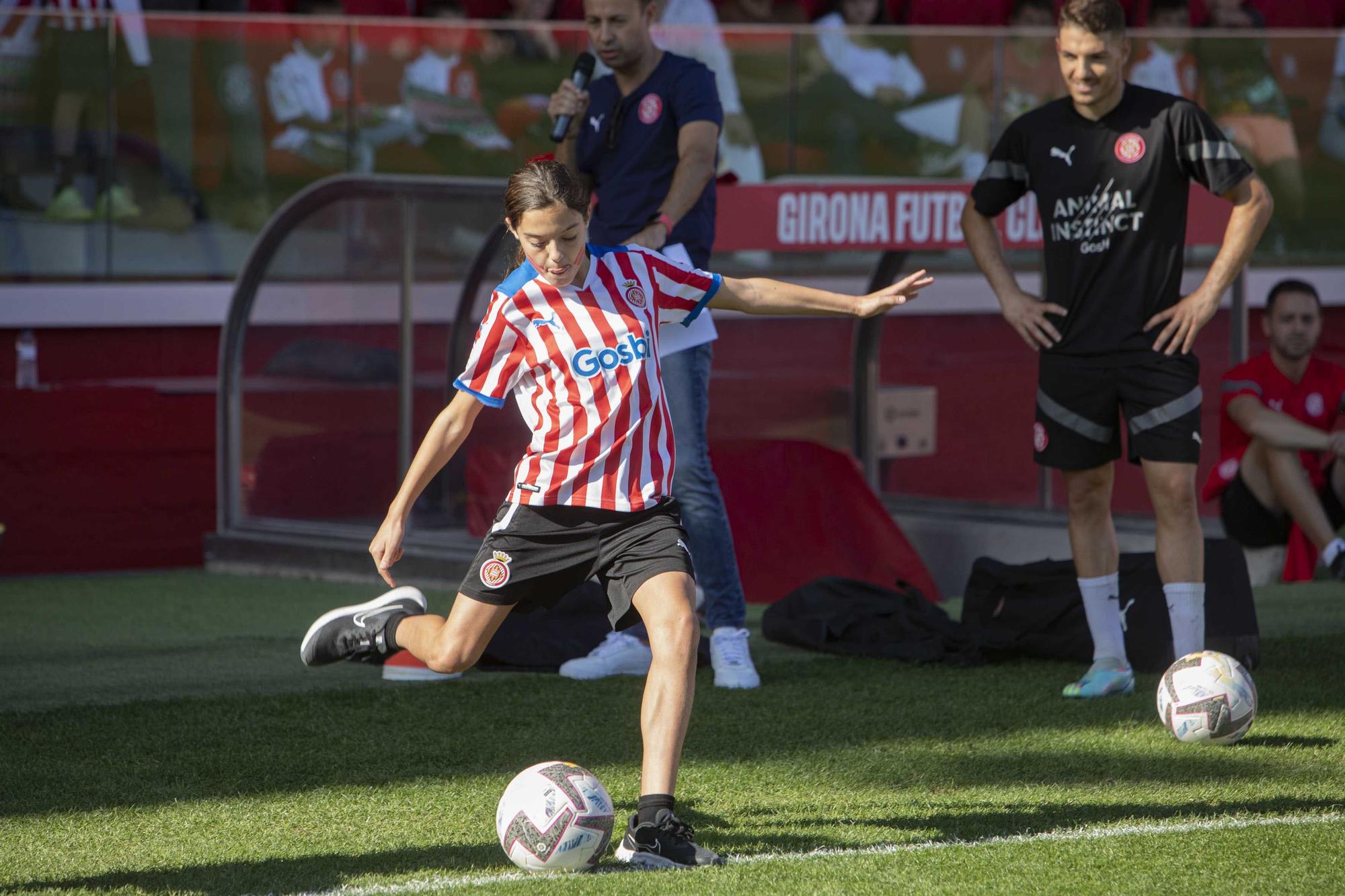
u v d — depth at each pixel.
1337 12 35.72
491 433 23.48
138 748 13.25
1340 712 14.34
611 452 10.61
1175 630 14.86
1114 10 14.12
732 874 9.81
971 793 11.77
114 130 28.77
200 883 9.72
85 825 11.04
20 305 27.69
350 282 23.73
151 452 26.62
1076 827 10.86
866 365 27.41
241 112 29.83
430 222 24.20
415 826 11.01
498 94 31.47
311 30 30.22
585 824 9.83
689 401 15.49
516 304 10.60
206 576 24.08
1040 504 26.52
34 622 19.89
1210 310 14.29
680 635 10.17
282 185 30.33
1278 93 32.91
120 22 28.62
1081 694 15.07
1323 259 33.38
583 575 10.88
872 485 27.45
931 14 33.56
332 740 13.52
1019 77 32.75
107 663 17.09
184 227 29.52
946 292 27.92
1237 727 13.05
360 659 12.59
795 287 11.27
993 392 27.23
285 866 10.08
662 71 15.78
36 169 28.05
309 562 23.80
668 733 10.03
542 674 16.30
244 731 13.83
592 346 10.58
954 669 16.48
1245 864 9.98
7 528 25.31
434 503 23.73
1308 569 22.66
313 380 24.02
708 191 15.91
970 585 17.95
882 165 32.84
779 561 22.81
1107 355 14.64
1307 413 22.72
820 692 15.38
